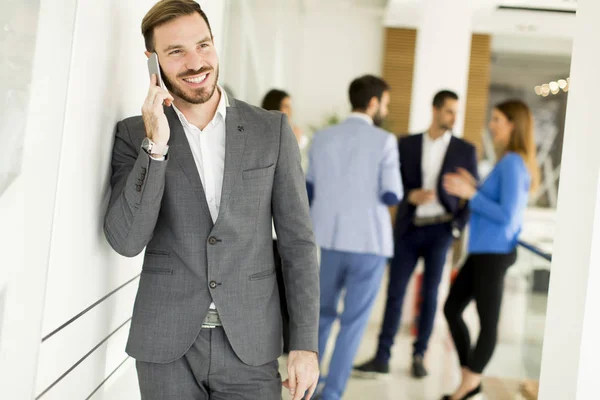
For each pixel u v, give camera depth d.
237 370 1.92
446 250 5.09
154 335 1.88
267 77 8.02
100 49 1.83
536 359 4.18
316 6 9.92
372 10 9.84
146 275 1.93
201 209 1.89
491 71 11.55
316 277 2.00
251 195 1.90
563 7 7.98
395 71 9.95
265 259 1.96
